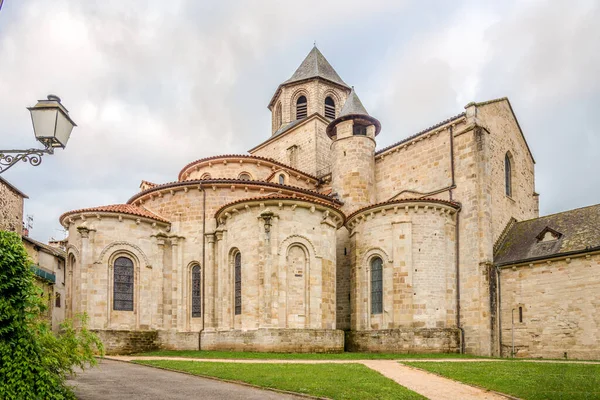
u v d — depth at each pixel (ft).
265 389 49.67
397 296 101.30
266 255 91.25
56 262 119.34
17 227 59.00
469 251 104.63
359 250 109.40
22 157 33.27
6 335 34.81
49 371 36.83
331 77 170.19
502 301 100.48
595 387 48.49
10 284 35.01
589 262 89.15
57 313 117.70
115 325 100.12
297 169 145.79
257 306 91.86
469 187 107.76
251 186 110.73
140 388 50.01
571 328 89.71
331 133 138.00
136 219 105.29
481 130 108.68
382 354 92.58
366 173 127.34
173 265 106.63
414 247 103.09
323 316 94.89
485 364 70.49
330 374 57.47
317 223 98.02
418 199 104.32
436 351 96.94
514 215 120.47
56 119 33.35
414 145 121.70
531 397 44.65
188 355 86.99
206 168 129.39
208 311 102.73
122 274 103.19
